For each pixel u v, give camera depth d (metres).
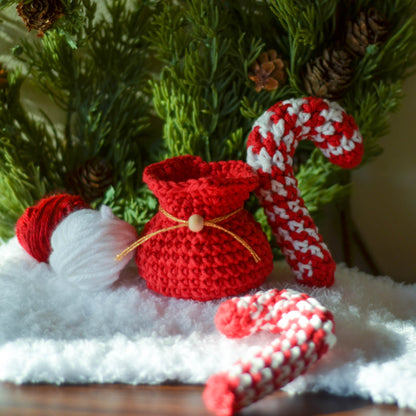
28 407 0.38
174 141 0.54
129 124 0.57
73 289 0.47
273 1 0.51
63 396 0.39
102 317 0.45
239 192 0.45
